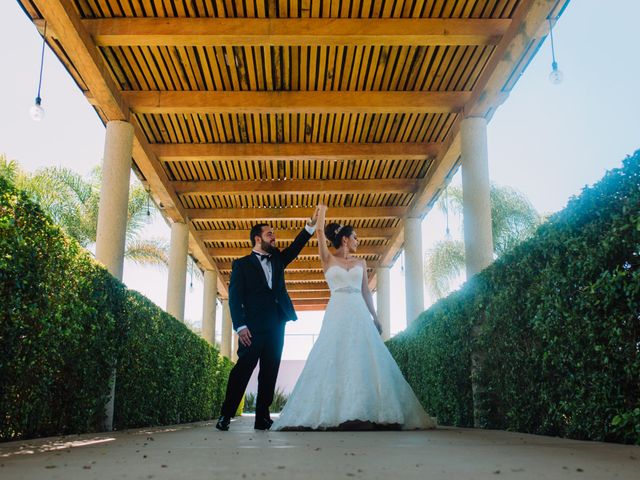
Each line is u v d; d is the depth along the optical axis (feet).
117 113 23.25
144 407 19.54
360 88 24.39
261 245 14.47
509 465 5.74
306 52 21.99
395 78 23.72
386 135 28.58
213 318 46.01
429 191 32.37
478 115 23.99
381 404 12.60
